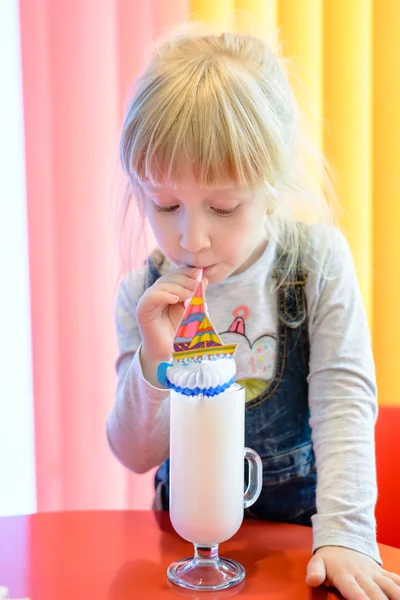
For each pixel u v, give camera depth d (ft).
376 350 5.16
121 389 3.08
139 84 2.84
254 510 3.44
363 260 5.10
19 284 5.47
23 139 5.28
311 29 4.92
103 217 5.27
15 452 5.57
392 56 4.94
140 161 2.62
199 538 2.32
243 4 4.91
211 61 2.75
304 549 2.64
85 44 5.16
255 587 2.31
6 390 5.51
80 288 5.32
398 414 3.64
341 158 4.98
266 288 3.31
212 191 2.51
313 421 2.96
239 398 2.33
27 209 5.26
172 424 2.36
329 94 4.97
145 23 5.07
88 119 5.21
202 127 2.48
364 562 2.37
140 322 2.80
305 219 3.54
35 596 2.23
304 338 3.26
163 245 2.73
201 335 2.38
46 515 2.94
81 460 5.46
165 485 3.64
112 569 2.43
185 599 2.22
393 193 5.04
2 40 5.24
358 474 2.64
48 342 5.38
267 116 2.66
